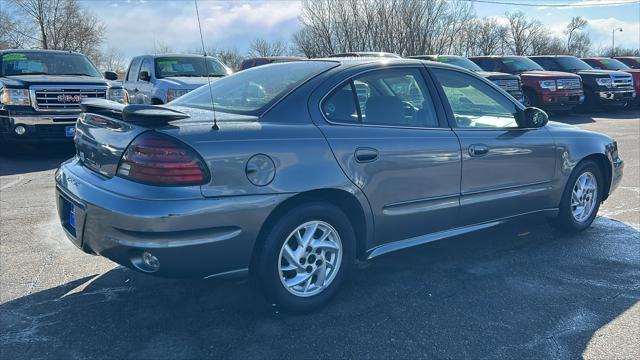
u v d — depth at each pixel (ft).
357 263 13.94
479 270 13.56
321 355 9.55
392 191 11.86
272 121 10.60
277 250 10.40
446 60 47.96
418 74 13.03
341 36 146.41
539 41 213.25
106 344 9.78
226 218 9.63
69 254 14.21
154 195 9.20
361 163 11.25
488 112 14.15
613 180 17.12
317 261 11.12
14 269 13.15
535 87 49.67
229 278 10.16
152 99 34.37
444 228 13.21
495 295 12.10
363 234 11.85
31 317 10.75
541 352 9.78
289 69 12.54
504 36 200.95
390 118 12.17
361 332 10.38
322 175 10.67
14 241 15.14
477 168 13.33
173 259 9.34
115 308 11.18
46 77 30.17
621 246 15.49
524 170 14.46
